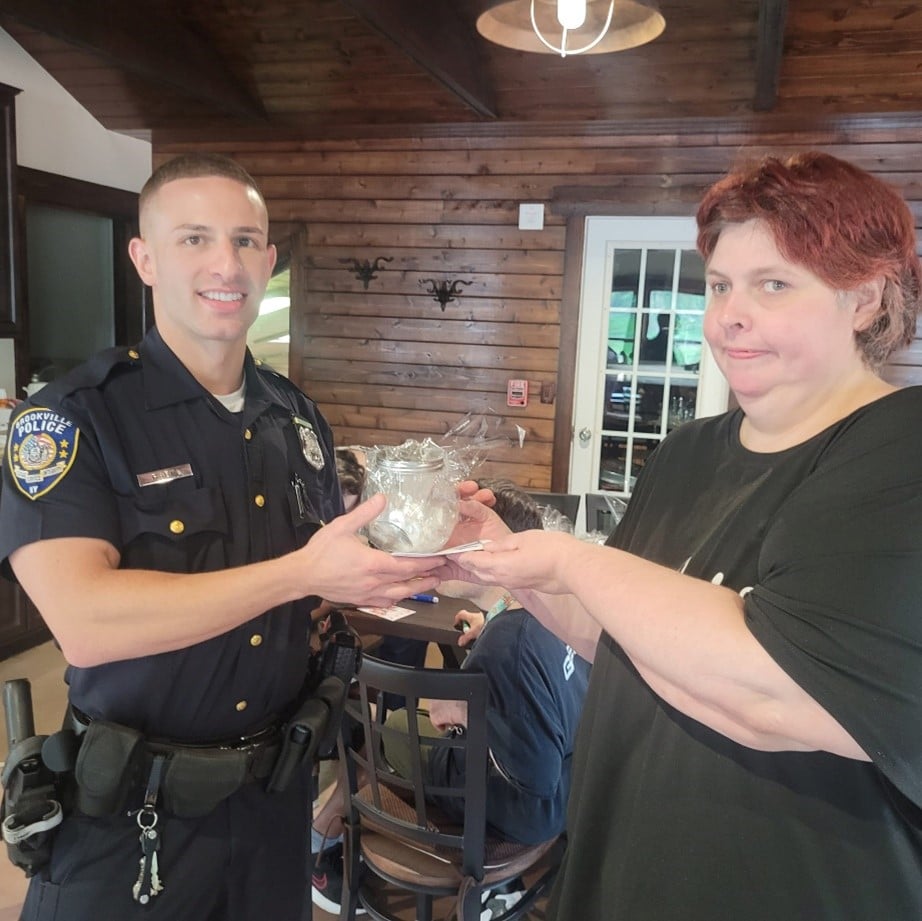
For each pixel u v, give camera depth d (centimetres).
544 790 164
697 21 311
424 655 276
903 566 68
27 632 377
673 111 363
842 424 83
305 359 453
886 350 86
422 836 164
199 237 119
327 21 336
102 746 111
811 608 71
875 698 67
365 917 212
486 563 94
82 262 482
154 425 121
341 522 104
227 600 104
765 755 81
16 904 172
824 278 80
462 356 429
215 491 122
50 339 475
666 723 90
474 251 417
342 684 139
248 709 125
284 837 134
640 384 416
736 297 86
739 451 97
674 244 396
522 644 160
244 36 351
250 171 441
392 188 422
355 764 185
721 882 82
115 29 310
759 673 72
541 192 402
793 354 84
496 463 432
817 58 323
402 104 384
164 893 120
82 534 108
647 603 80
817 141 364
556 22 234
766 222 82
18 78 383
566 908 102
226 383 130
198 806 117
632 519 115
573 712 167
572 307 409
